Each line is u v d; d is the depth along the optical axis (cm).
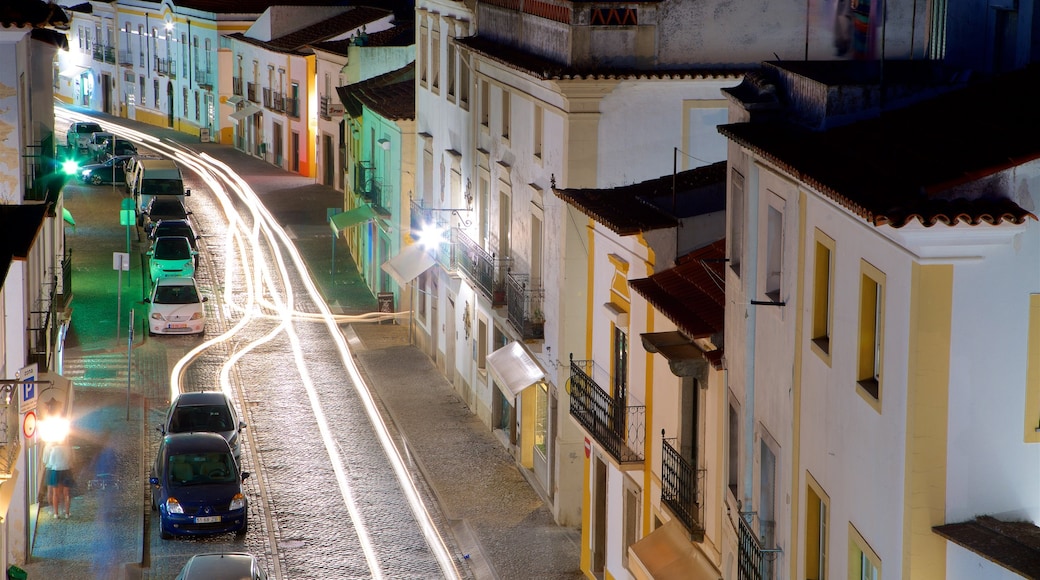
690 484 2408
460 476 3747
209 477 3325
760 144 1941
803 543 1894
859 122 1934
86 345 4925
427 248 4819
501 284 3869
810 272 1850
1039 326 1527
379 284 5797
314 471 3766
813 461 1850
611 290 2911
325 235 7056
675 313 2377
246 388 4516
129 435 3956
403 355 5012
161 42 10919
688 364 2361
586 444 3089
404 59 6431
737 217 2202
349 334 5288
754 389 2109
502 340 4050
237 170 8944
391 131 5547
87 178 8194
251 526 3366
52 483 3322
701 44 3284
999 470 1547
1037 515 1555
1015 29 1991
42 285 3616
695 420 2452
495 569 3131
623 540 2848
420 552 3241
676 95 3262
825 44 3281
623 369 2867
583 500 3131
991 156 1538
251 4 10319
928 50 2209
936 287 1516
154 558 3148
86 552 3127
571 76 3173
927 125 1770
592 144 3250
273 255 6575
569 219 3278
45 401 3103
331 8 9269
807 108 2017
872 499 1647
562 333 3328
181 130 10769
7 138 3288
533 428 3756
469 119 4375
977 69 2072
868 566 1703
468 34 4425
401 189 5353
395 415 4281
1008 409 1539
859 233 1670
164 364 4747
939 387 1530
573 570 3136
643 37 3259
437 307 4847
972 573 1543
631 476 2777
